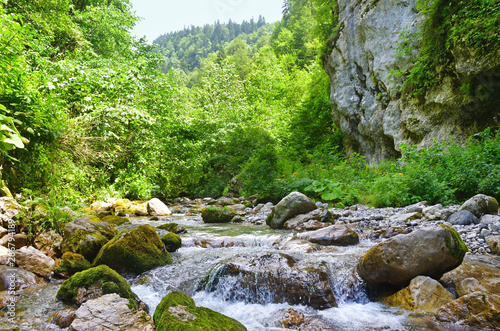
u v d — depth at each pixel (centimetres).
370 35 1214
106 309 250
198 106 2538
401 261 298
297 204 672
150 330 233
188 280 365
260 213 898
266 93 3139
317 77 1973
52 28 1192
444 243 295
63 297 297
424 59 930
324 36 1578
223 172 1862
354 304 318
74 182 625
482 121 812
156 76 1498
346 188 913
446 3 872
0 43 423
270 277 335
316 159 1374
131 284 363
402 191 763
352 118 1398
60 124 497
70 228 418
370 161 1359
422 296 283
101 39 1733
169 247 484
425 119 975
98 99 824
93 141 673
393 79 1111
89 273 306
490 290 274
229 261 378
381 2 1162
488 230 451
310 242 487
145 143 1306
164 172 1600
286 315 283
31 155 476
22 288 319
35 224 420
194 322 232
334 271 356
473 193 670
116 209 977
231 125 2014
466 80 810
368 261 321
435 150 786
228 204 1184
